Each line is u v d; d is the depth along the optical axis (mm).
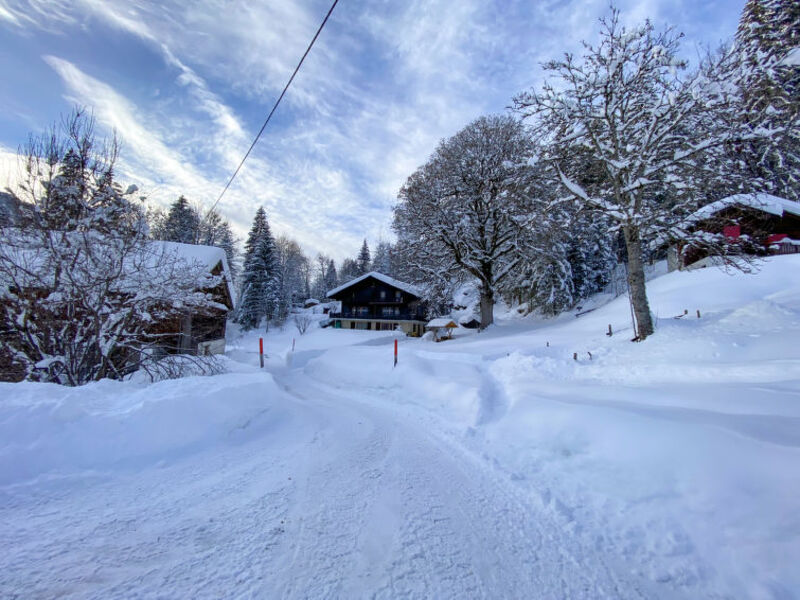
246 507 3160
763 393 4238
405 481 3854
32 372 5898
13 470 3211
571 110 10023
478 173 21641
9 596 1997
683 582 2363
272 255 40031
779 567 2207
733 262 9641
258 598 2084
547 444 4480
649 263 29188
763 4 18000
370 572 2375
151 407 4383
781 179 15625
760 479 2732
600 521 3104
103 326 6441
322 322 44625
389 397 8281
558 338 14281
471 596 2203
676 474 3188
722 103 8906
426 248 23500
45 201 6457
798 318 7898
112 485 3395
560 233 13867
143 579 2195
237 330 38406
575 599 2221
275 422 5648
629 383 6422
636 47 9531
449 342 20062
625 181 10031
